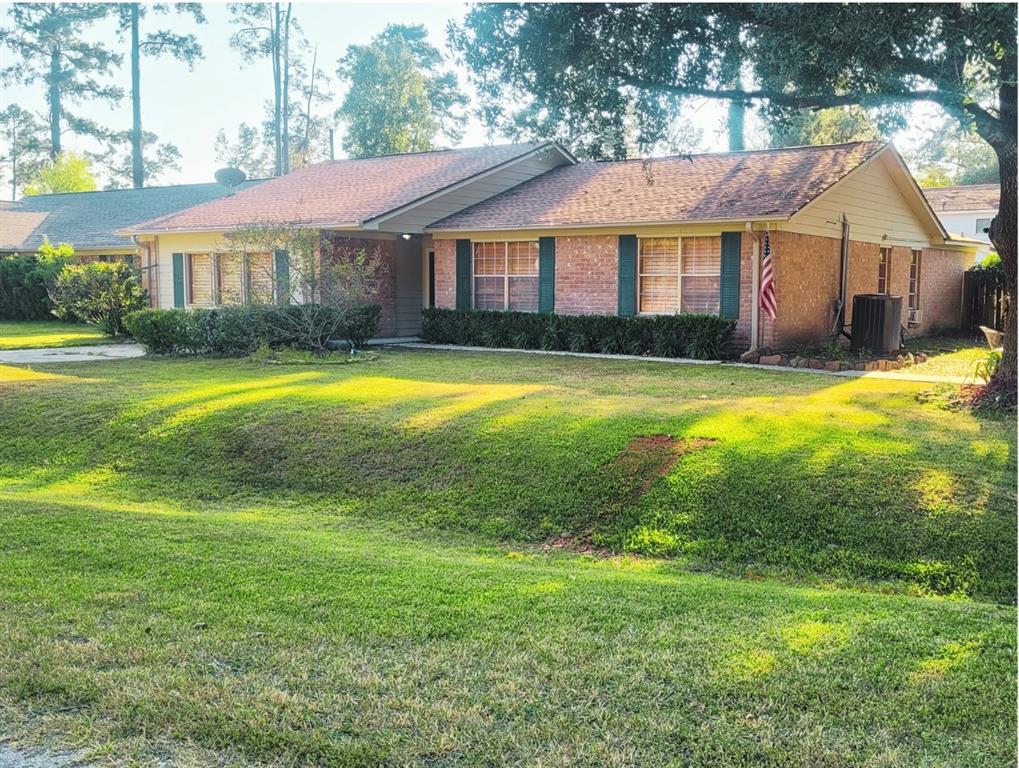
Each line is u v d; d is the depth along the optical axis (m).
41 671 3.91
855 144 18.22
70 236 29.89
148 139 54.25
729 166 18.72
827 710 3.53
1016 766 3.11
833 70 9.68
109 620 4.58
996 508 6.66
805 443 8.07
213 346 16.48
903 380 12.81
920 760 3.16
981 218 30.75
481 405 10.07
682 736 3.33
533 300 18.75
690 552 6.69
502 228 18.48
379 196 20.12
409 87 44.97
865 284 18.89
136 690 3.72
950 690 3.71
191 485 8.84
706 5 10.38
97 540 6.25
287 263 17.06
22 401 11.48
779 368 14.51
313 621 4.59
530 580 5.53
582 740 3.30
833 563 6.33
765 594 5.31
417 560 6.11
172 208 30.05
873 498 6.94
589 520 7.28
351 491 8.32
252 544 6.28
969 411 9.81
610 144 12.41
